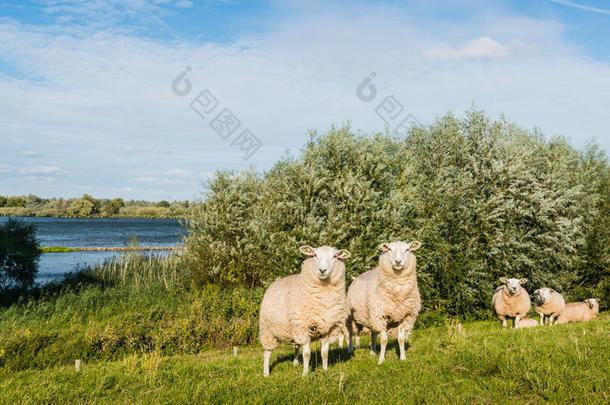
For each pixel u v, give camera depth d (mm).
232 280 17719
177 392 5418
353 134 15266
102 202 175875
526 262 17156
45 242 56000
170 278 19875
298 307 6094
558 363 5488
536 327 9570
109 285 18891
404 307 6789
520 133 19375
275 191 16062
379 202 14523
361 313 7750
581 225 20297
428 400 4605
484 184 17938
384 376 5652
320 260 5883
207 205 19312
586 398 4402
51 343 9570
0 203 172125
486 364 5617
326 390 4926
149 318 11812
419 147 19703
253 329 11891
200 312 12680
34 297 16062
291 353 8797
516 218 18500
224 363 7645
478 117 19500
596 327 8469
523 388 4863
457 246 16391
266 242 15570
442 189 16891
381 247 6906
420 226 16031
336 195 14133
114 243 55375
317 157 14711
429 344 7699
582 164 22609
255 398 4891
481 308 16625
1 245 16312
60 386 5859
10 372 8188
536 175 19891
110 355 9477
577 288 20328
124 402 5129
